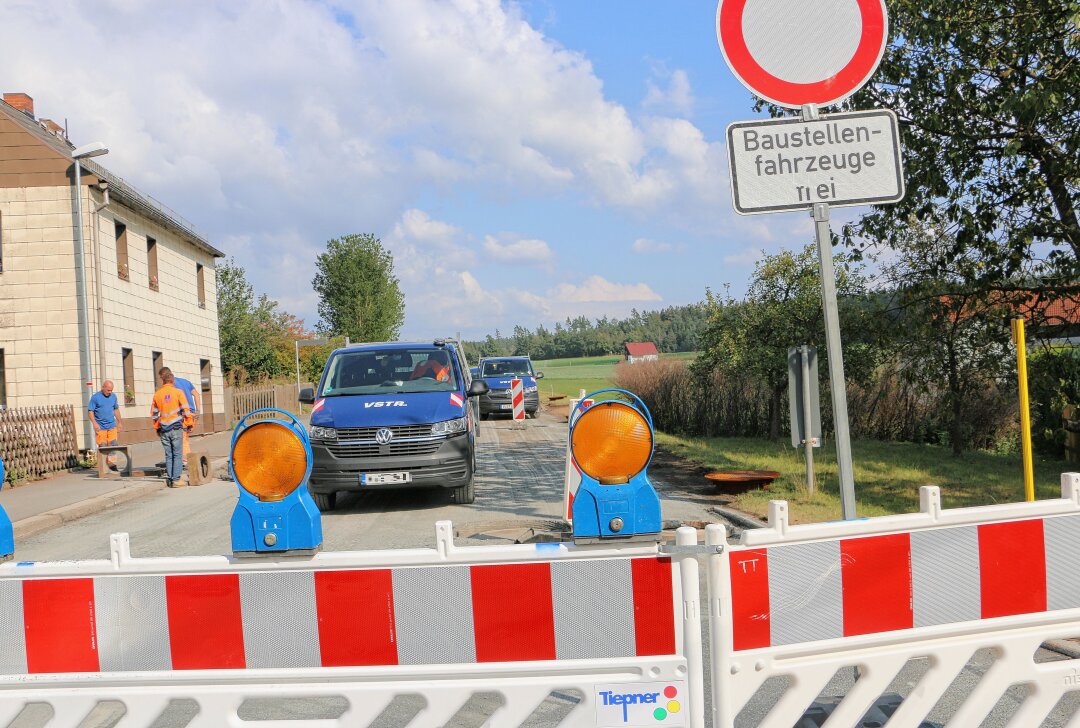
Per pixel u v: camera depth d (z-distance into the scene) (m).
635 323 140.62
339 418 11.23
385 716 4.33
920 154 9.95
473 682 2.79
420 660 2.79
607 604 2.77
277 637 2.82
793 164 4.04
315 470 11.11
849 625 2.86
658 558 2.76
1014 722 3.06
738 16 4.07
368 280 85.25
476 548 2.78
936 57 9.80
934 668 2.96
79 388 22.31
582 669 2.77
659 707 2.76
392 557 2.79
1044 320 11.48
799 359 8.64
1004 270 10.81
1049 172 9.76
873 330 12.87
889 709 3.39
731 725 2.75
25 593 2.86
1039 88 8.66
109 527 11.60
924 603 2.92
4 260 22.33
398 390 12.11
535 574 2.78
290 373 60.75
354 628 2.80
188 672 2.83
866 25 4.09
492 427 27.58
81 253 21.92
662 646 2.76
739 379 22.19
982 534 2.97
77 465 20.06
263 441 2.81
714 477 11.63
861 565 2.87
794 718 2.85
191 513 12.44
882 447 18.58
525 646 2.78
